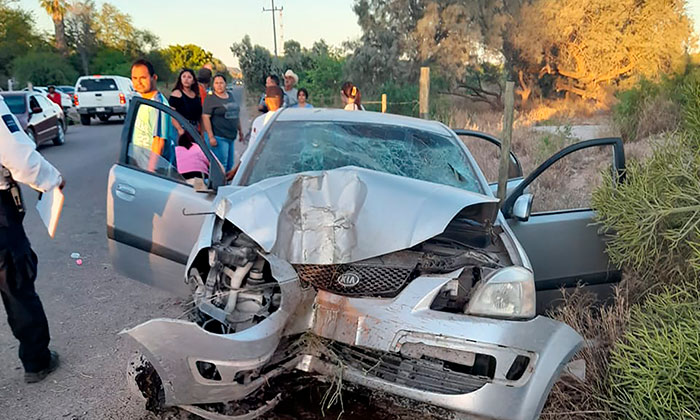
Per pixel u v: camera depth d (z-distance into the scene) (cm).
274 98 635
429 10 2047
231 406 259
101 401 312
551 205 655
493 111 2058
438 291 259
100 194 882
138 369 282
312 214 276
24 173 309
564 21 1898
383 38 2155
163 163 404
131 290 485
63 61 5388
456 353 249
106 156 1328
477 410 240
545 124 1548
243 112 1367
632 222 335
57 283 496
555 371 243
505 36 2081
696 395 247
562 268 392
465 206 286
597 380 301
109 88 2397
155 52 6303
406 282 268
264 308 264
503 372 244
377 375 254
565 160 889
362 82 2191
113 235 399
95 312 436
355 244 270
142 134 405
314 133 388
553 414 290
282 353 263
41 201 334
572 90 1989
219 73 665
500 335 246
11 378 337
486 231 324
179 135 392
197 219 357
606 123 1341
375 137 391
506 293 256
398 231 272
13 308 320
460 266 276
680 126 391
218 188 331
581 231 396
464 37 2025
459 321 249
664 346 254
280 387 273
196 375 232
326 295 266
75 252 588
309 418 290
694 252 305
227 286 278
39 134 1396
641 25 1795
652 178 335
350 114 417
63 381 333
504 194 461
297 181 285
